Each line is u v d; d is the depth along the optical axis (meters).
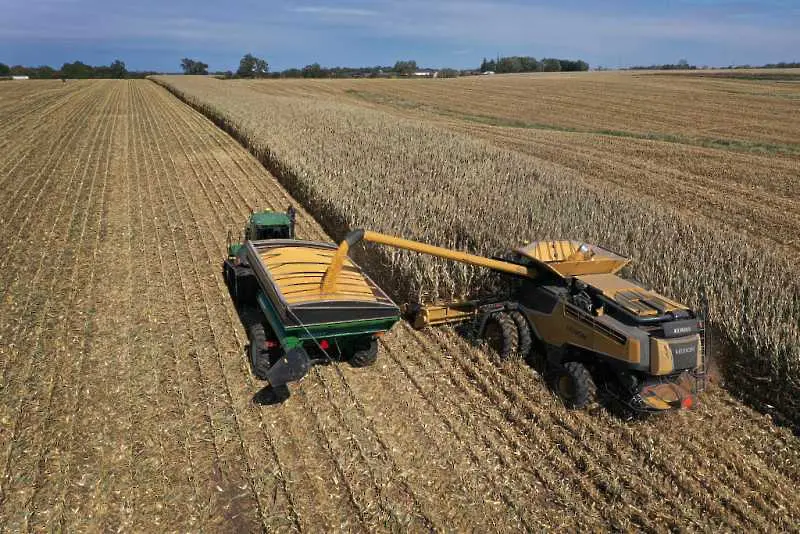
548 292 8.38
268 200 18.66
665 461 6.80
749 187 22.73
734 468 6.85
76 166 23.53
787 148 31.30
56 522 5.69
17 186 19.81
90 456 6.59
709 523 6.02
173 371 8.38
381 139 26.31
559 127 41.56
